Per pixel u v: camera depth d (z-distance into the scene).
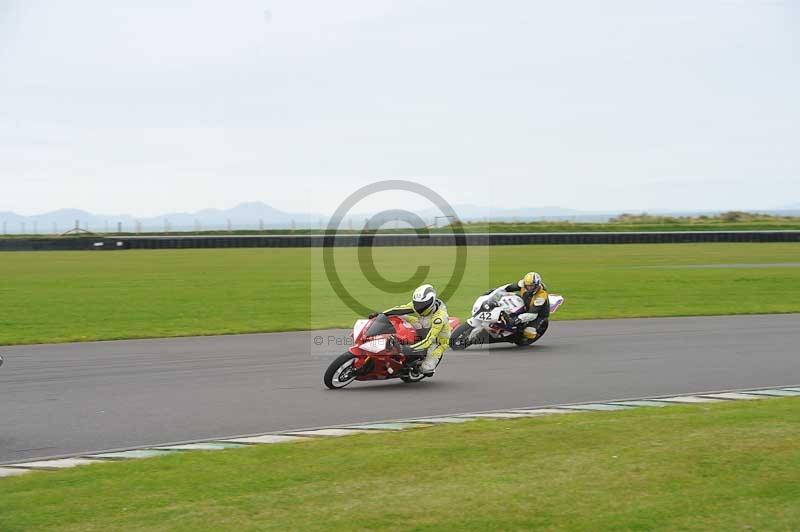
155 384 23.78
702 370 26.39
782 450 15.30
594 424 17.84
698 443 15.88
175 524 11.91
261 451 16.06
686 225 137.25
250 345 31.39
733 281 56.88
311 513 12.31
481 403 21.50
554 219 142.38
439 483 13.69
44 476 14.49
